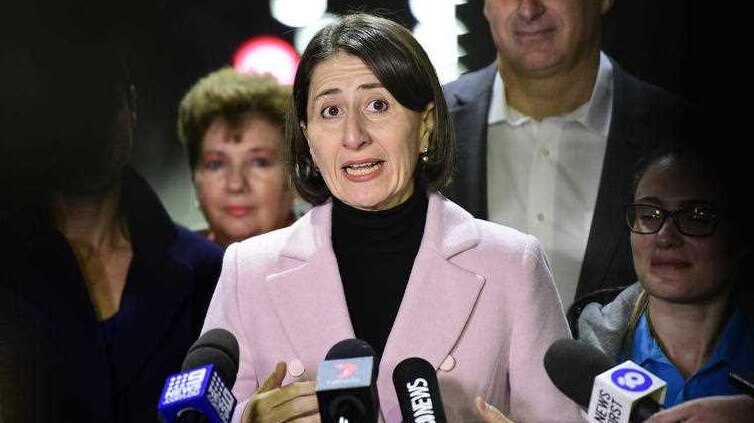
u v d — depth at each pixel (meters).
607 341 3.97
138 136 4.29
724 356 3.83
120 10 4.27
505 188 4.13
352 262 3.17
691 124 3.99
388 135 2.91
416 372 2.33
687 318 3.87
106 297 4.16
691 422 3.38
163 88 4.30
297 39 4.31
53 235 4.16
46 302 4.07
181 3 4.30
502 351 3.05
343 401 2.11
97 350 4.09
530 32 4.04
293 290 3.11
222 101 4.32
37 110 4.22
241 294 3.18
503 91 4.11
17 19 4.23
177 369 4.18
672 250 3.90
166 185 4.31
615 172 4.03
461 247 3.12
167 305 4.20
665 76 4.03
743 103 3.96
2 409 3.99
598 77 4.05
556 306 3.14
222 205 4.34
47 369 4.04
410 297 3.05
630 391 2.33
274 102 4.33
